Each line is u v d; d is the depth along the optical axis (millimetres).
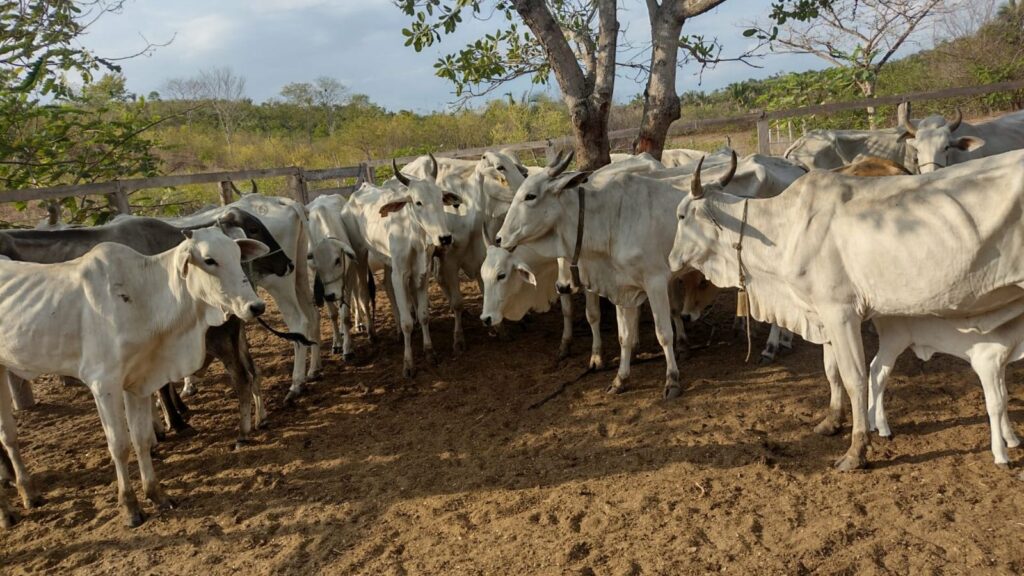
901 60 23828
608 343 7570
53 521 4941
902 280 3990
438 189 6984
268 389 7266
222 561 4258
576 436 5402
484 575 3799
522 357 7445
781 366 6293
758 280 4852
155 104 32812
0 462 5543
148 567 4273
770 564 3572
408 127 29781
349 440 5824
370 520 4531
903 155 8414
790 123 16438
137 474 5551
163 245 6211
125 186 9266
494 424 5809
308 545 4328
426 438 5695
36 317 4574
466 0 7754
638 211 5848
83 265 4645
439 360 7609
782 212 4582
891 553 3545
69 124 10273
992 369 4191
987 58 20656
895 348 4613
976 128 8375
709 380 6160
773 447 4840
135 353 4691
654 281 5848
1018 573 3303
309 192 14164
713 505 4180
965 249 3764
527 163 15828
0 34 9117
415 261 7355
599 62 8258
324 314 10328
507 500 4559
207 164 28672
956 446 4520
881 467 4391
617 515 4195
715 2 7703
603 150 8484
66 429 6633
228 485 5242
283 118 41469
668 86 8281
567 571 3719
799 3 8773
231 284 4621
